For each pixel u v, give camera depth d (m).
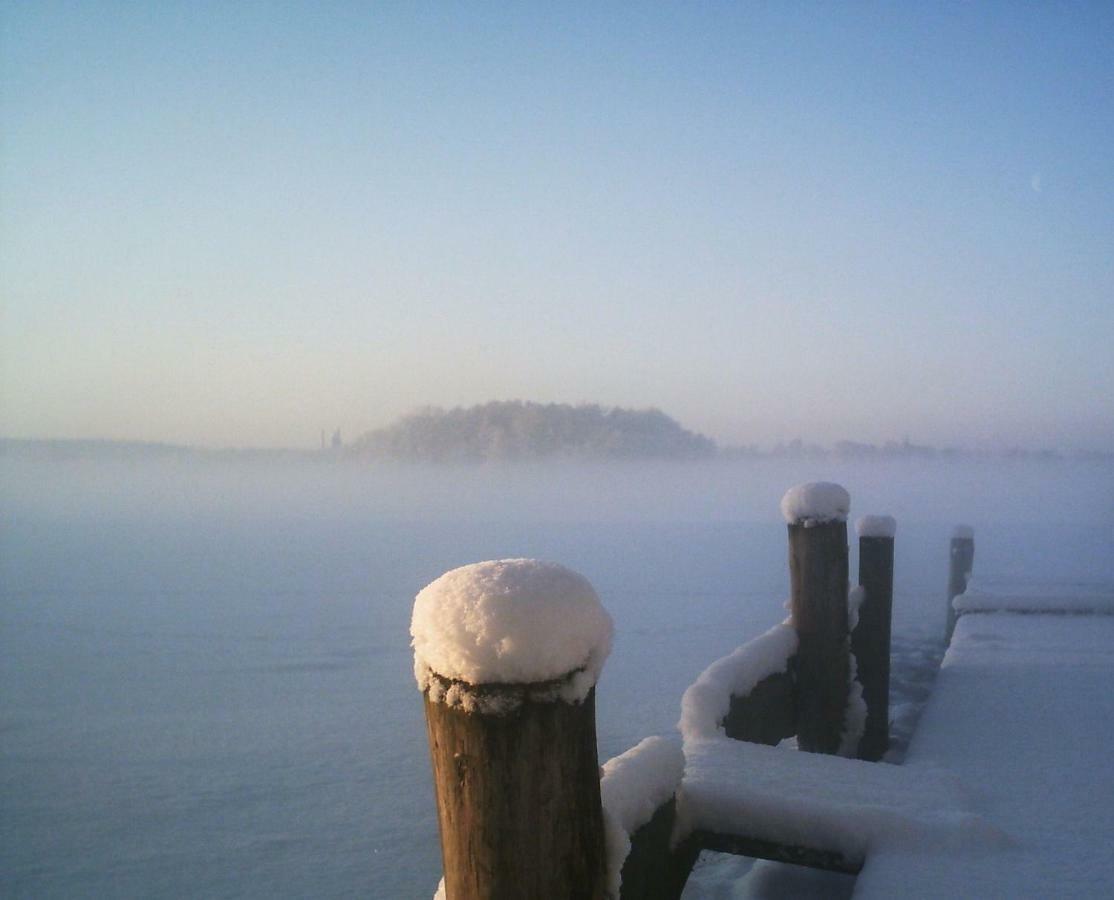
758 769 3.51
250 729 9.25
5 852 6.14
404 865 5.51
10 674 12.11
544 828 1.81
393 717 9.60
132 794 7.28
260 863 5.65
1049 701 5.73
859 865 3.13
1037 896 2.81
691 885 4.09
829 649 4.93
